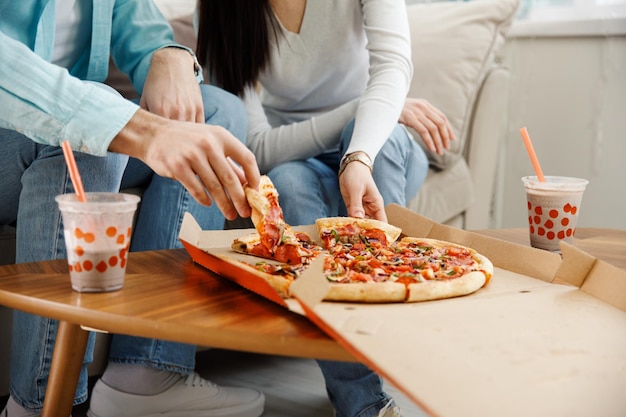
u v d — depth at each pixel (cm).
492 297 94
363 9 184
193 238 116
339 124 177
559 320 84
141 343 138
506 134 294
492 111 239
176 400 144
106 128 107
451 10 247
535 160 136
